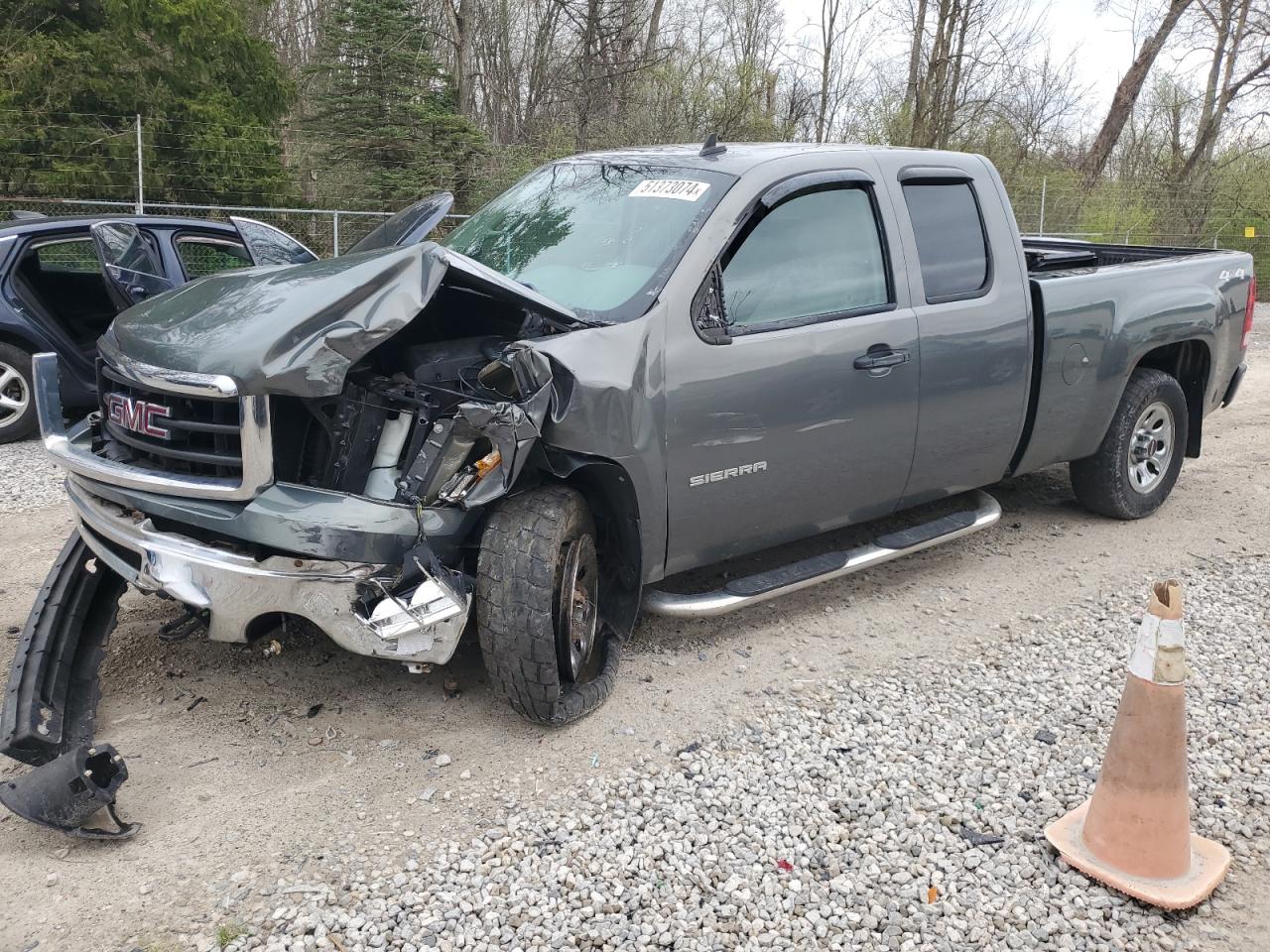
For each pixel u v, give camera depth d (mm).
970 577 5281
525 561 3348
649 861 2998
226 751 3488
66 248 7895
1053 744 3707
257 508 3145
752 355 3961
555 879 2906
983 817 3271
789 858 3045
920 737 3723
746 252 4066
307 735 3596
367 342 3162
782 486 4188
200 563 3223
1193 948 2764
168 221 7805
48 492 6375
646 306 3748
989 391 4914
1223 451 8094
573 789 3320
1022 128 28969
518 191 4949
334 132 21047
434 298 3846
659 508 3789
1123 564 5488
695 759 3521
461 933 2689
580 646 3740
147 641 4203
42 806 2895
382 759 3467
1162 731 2934
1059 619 4785
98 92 17375
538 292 4016
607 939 2695
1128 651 4461
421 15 22703
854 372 4297
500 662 3436
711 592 4160
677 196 4195
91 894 2789
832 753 3596
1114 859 2998
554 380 3398
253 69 19922
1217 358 6215
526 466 3557
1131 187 24547
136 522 3377
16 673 3436
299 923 2691
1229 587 5195
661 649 4340
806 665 4246
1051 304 5160
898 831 3189
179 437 3311
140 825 3066
